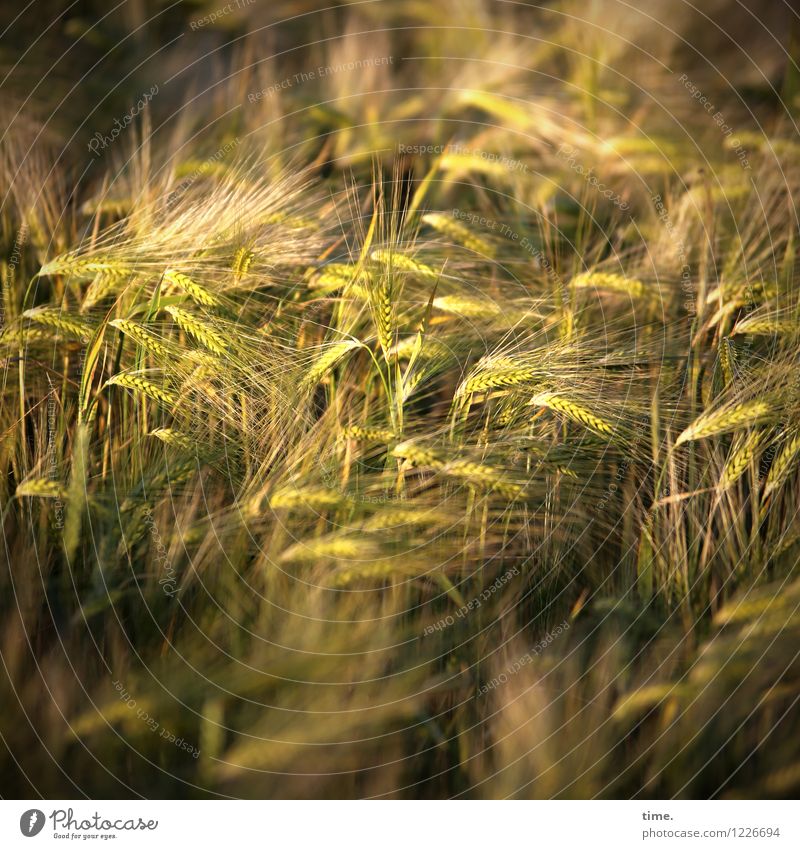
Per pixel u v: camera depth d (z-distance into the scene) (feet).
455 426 7.77
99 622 7.00
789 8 13.69
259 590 7.12
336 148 11.68
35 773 6.14
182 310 7.41
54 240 9.04
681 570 7.45
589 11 13.57
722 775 6.50
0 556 7.16
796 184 10.43
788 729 6.71
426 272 7.72
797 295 8.64
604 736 6.46
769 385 7.79
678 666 6.94
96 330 7.21
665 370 8.25
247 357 7.64
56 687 6.40
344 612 6.84
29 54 12.42
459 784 6.51
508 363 7.50
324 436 7.75
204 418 7.88
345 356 7.93
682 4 13.73
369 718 6.07
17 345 7.85
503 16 14.53
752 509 7.77
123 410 7.90
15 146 10.68
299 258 8.58
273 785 6.15
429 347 8.14
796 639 6.55
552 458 7.66
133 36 13.43
